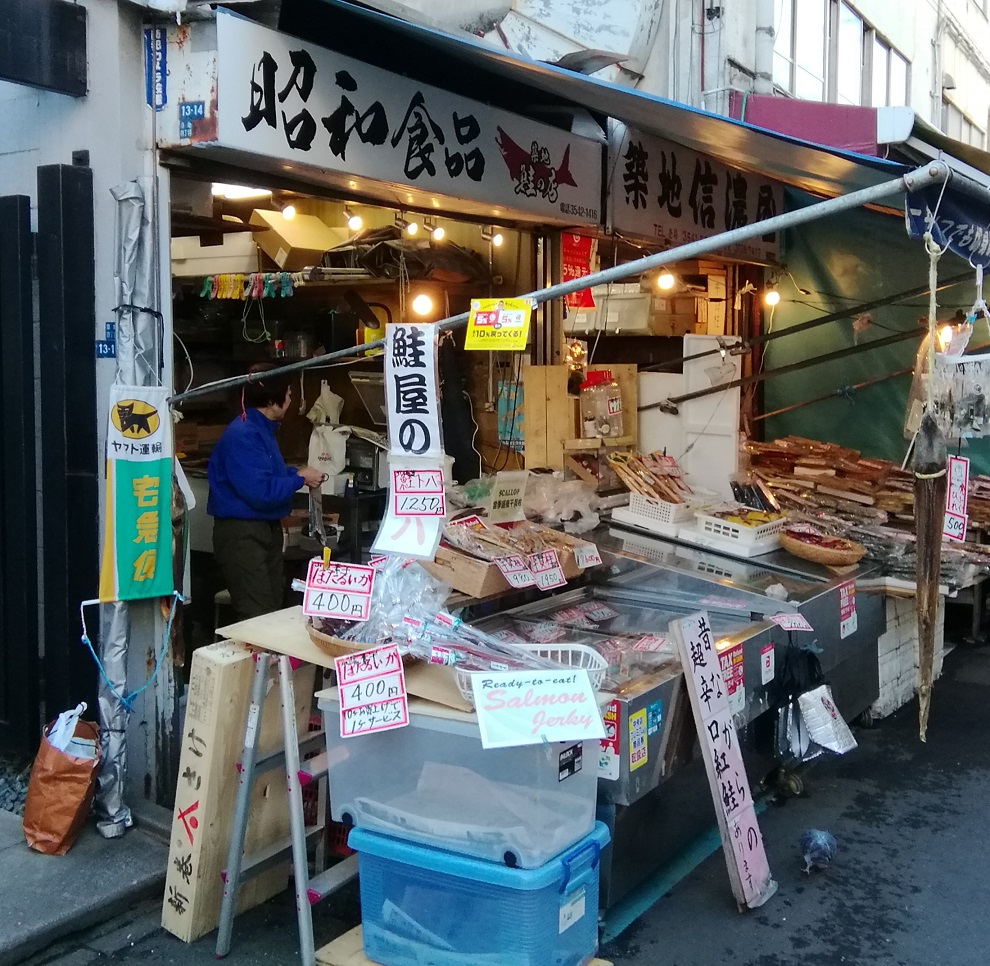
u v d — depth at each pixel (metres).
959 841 4.02
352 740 2.92
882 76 10.62
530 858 2.67
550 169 5.07
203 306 6.33
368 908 2.95
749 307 7.91
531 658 2.92
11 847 3.60
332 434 5.60
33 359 3.90
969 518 6.14
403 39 4.12
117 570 3.55
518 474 4.53
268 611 4.60
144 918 3.33
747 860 3.46
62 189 3.58
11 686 4.08
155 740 3.83
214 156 3.68
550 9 7.04
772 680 4.06
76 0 3.60
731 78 7.38
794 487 6.50
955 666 6.45
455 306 6.27
